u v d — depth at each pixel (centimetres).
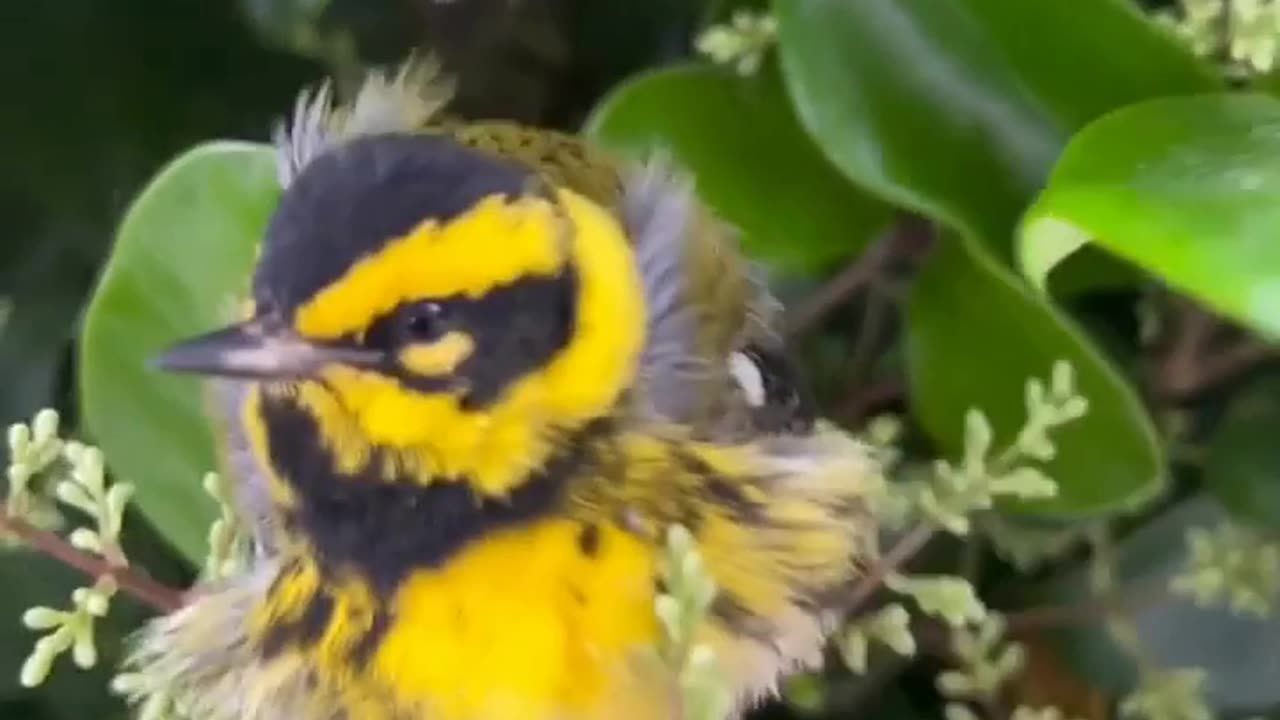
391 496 25
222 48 31
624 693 25
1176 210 24
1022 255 25
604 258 25
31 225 31
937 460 29
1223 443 30
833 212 29
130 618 30
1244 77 28
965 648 29
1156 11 30
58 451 27
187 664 26
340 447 25
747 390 27
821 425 28
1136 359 31
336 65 31
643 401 25
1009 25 28
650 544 25
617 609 25
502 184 24
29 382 31
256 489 26
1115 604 30
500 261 24
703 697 22
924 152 28
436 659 25
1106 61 27
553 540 25
